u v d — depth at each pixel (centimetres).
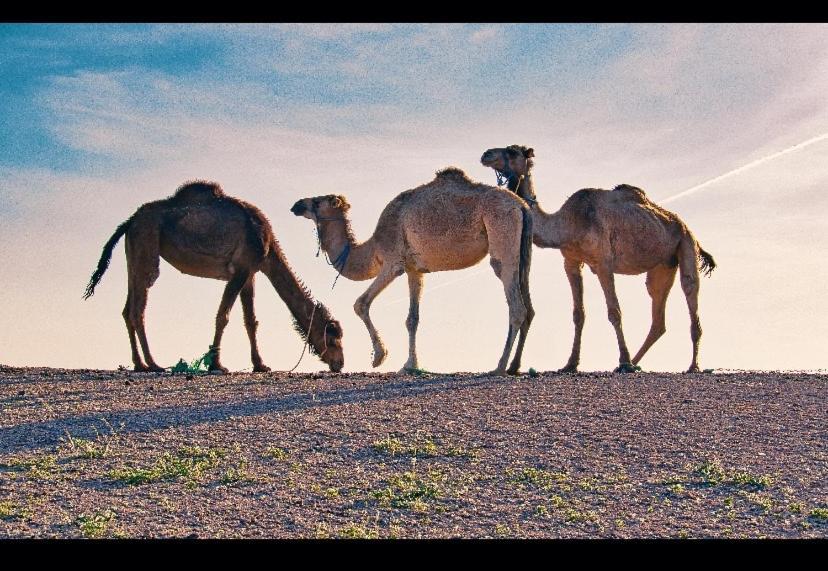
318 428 1175
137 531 860
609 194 1684
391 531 866
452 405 1281
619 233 1661
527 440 1132
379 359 1605
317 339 1822
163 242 1717
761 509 929
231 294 1738
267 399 1330
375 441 1121
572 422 1204
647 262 1711
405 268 1605
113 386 1462
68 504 930
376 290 1605
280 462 1057
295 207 1730
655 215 1709
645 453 1089
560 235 1647
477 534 860
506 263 1509
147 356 1716
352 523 889
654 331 1820
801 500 948
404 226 1578
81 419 1227
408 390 1377
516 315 1505
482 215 1525
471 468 1040
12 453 1088
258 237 1758
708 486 992
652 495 965
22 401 1340
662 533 865
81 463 1053
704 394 1362
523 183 1678
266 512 914
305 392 1377
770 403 1309
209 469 1034
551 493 968
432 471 1029
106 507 923
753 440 1138
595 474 1023
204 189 1764
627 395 1348
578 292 1697
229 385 1460
